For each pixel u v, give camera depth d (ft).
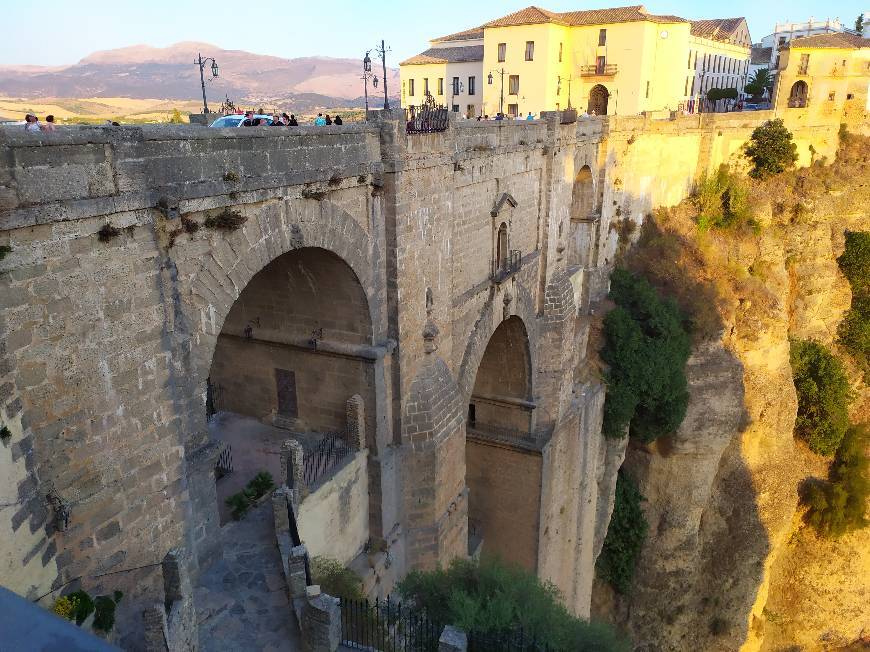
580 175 127.24
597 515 129.90
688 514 137.28
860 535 158.40
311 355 67.62
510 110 212.84
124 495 39.93
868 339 177.88
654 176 155.12
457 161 71.77
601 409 123.44
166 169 39.93
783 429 150.00
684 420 132.87
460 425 76.54
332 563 58.23
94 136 35.19
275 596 47.19
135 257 38.60
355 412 64.39
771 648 160.66
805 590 161.07
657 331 130.62
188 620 40.24
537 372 106.01
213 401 75.31
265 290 67.10
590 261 131.34
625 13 201.87
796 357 166.40
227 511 57.31
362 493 66.80
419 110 68.08
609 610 141.79
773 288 164.14
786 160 177.17
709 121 167.43
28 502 33.83
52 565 35.78
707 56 243.40
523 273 97.35
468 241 79.56
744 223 167.73
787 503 148.46
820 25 334.44
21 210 32.07
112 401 38.40
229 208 45.14
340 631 44.55
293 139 49.85
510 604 57.82
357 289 61.77
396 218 62.13
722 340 140.15
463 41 241.76
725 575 145.59
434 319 72.28
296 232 51.31
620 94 205.16
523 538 105.19
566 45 209.77
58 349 35.06
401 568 71.87
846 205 182.60
